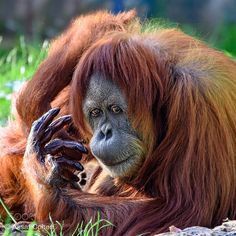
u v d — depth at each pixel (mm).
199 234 9438
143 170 10852
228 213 10750
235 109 10859
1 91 16125
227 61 11266
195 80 10727
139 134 10703
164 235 9562
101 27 12359
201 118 10570
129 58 10586
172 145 10656
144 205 10703
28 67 17219
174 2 31156
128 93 10555
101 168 12164
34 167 10930
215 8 31391
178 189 10594
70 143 11062
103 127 10680
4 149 12414
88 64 10664
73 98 10875
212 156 10586
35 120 12203
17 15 30984
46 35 29797
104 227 10539
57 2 31219
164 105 10750
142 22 11930
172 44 11078
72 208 10727
